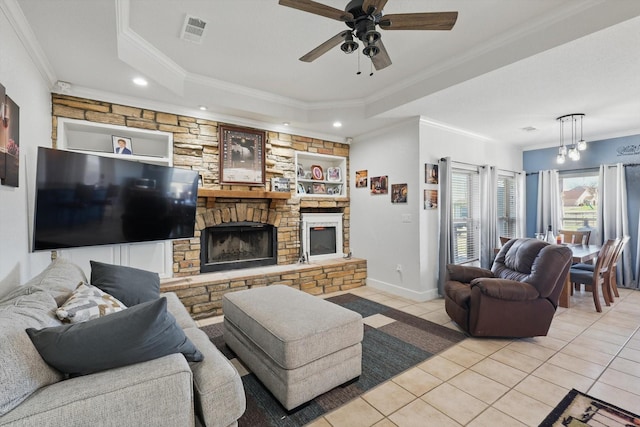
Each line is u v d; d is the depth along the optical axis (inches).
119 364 46.7
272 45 108.6
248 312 86.2
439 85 126.4
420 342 111.0
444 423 69.0
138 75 109.4
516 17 93.8
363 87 148.6
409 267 167.2
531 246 123.5
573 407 73.9
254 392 80.8
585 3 85.0
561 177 223.6
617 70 107.6
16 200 79.0
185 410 46.8
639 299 165.0
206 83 136.3
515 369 92.1
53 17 76.7
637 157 186.5
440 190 171.3
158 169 122.3
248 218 165.5
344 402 76.7
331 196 197.8
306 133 186.2
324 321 79.0
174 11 89.3
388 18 71.1
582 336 116.3
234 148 158.9
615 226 193.0
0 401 35.9
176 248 144.5
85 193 100.0
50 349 43.2
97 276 84.0
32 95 92.1
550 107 147.1
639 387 82.2
